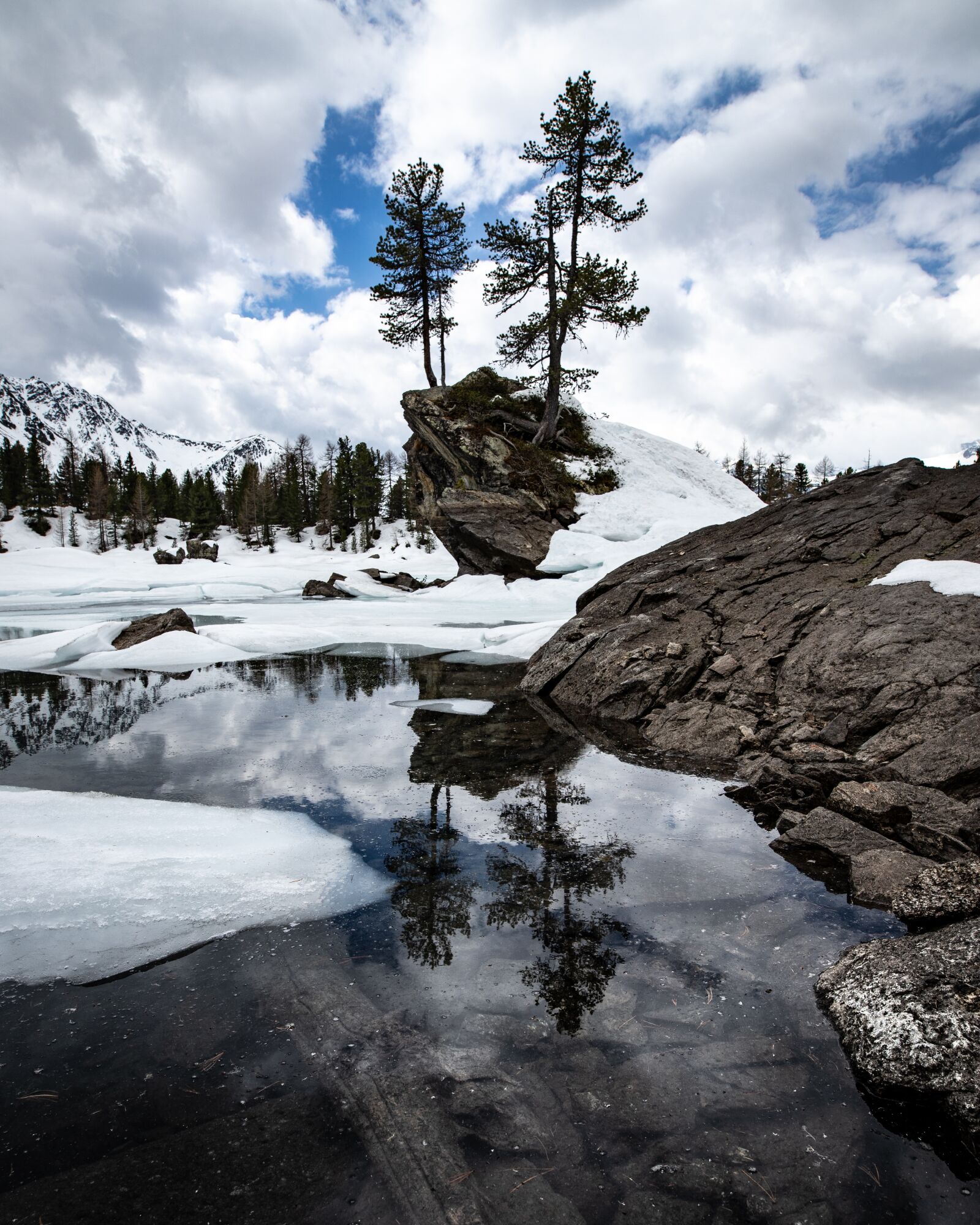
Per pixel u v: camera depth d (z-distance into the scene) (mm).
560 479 26141
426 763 5688
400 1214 1636
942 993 2299
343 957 2770
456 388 28078
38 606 25969
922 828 3699
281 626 14859
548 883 3463
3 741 6367
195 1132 1892
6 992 2539
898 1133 1907
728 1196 1694
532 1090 2053
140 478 86688
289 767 5520
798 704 6180
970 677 5277
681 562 10219
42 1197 1680
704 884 3455
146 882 3400
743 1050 2238
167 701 8297
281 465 92188
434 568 52188
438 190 26359
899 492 9383
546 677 8844
